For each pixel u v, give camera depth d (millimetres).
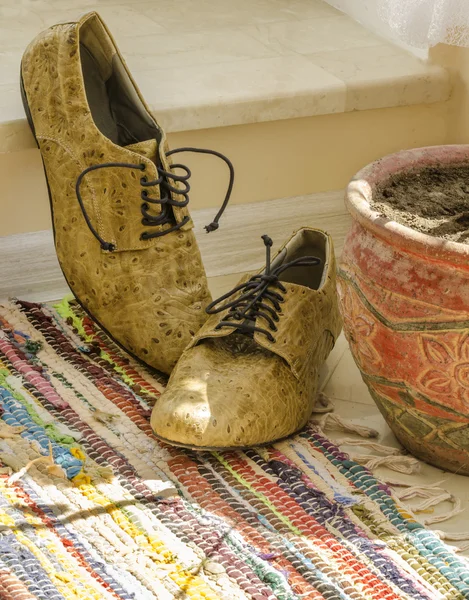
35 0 2240
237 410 1189
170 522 1096
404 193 1181
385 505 1141
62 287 1701
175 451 1231
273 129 1679
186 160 1643
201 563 1032
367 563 1043
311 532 1092
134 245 1387
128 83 1465
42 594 969
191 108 1587
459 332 1017
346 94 1679
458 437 1123
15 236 1800
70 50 1378
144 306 1387
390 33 1968
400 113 1760
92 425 1281
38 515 1093
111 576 1006
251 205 1914
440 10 1035
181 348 1375
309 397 1291
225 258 1819
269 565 1029
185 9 2207
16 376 1384
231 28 2062
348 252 1138
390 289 1059
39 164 1576
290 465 1209
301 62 1821
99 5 2225
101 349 1479
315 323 1317
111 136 1503
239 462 1216
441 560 1055
